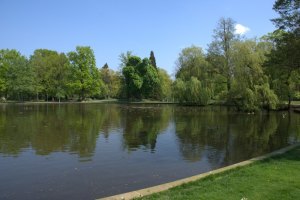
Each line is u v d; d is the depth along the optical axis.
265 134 27.86
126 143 23.08
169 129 30.72
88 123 35.41
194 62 65.06
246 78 45.97
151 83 97.69
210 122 36.62
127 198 9.29
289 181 10.86
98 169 15.89
